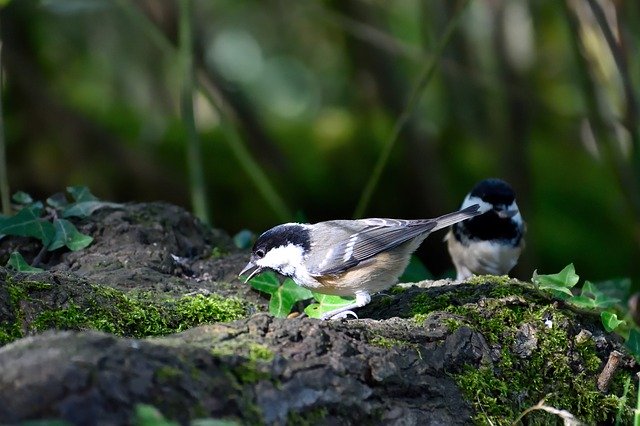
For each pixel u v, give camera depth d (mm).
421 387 5980
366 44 14555
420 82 10039
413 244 7566
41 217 8336
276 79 20109
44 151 14602
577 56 10773
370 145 15328
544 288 6988
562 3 10695
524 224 9477
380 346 6004
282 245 7430
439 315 6645
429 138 14562
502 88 12656
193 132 10297
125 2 10422
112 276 7383
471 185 14820
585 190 15000
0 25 14312
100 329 6219
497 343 6641
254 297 7652
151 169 14758
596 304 6906
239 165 14844
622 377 6820
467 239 9289
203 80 14711
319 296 7645
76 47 16781
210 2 17750
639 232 11156
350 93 17531
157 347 4949
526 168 13516
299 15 17469
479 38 14664
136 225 8367
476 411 6191
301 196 14930
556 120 15812
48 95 14625
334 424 5391
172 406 4668
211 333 5586
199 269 8188
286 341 5625
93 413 4402
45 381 4465
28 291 6215
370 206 14852
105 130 14891
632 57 11703
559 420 6531
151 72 17562
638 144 10320
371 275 7305
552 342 6746
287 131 16094
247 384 5148
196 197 10273
